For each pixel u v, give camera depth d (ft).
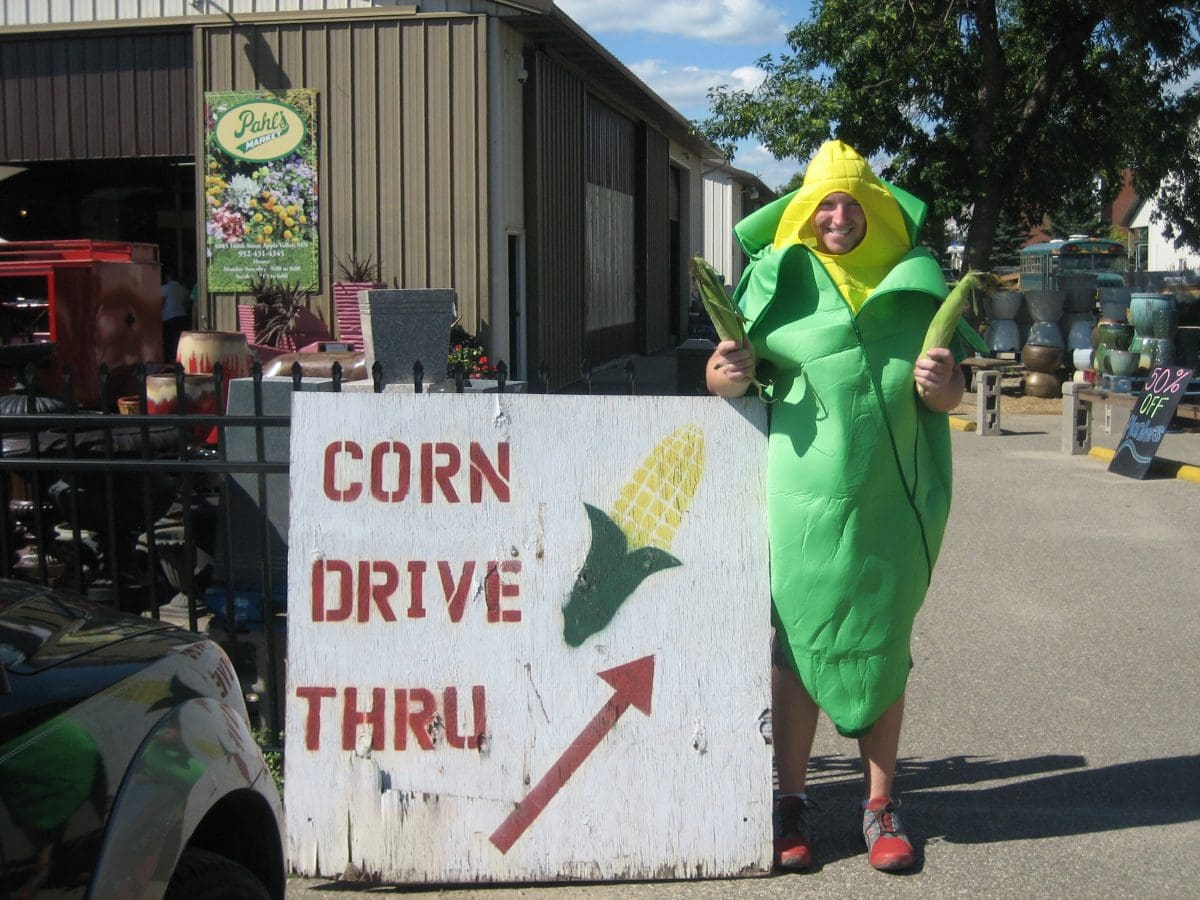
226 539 15.38
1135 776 15.74
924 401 12.68
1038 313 65.26
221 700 10.05
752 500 13.00
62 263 26.84
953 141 62.69
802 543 12.60
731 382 12.73
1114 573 25.86
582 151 63.46
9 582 10.53
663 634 12.89
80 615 10.11
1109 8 60.08
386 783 12.76
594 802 12.80
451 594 12.91
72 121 52.90
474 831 12.75
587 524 12.94
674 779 12.84
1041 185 65.41
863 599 12.60
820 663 12.75
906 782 15.69
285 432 17.28
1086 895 12.68
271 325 48.32
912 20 60.49
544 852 12.73
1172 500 33.50
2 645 8.80
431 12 48.67
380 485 13.00
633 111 78.28
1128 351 44.96
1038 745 16.88
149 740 8.77
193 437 20.92
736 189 136.46
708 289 12.18
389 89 49.39
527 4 48.29
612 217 74.13
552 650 12.87
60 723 8.18
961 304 12.14
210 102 50.52
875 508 12.57
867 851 13.60
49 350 25.76
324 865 12.75
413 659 12.85
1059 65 64.08
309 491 13.00
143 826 8.31
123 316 28.17
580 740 12.80
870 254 12.94
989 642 21.42
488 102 48.98
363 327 22.20
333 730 12.81
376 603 12.92
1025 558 27.27
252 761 9.95
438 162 49.39
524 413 13.03
